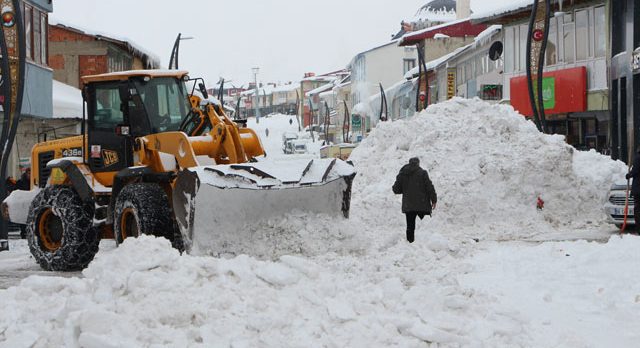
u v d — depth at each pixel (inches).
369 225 754.8
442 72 2416.3
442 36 2691.9
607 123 1467.8
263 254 510.3
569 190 808.9
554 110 1512.1
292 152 4074.8
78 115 1244.5
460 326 292.4
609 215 721.0
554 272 437.7
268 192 524.1
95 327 261.3
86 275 325.4
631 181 712.4
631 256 454.6
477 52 2050.9
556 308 356.2
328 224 528.4
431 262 477.4
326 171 530.3
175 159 547.8
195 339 267.6
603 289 386.0
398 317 287.9
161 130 576.4
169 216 536.1
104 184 596.4
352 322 286.2
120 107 585.6
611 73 1302.9
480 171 810.8
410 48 3582.7
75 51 1739.7
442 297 323.0
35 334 267.9
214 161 558.3
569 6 1491.1
